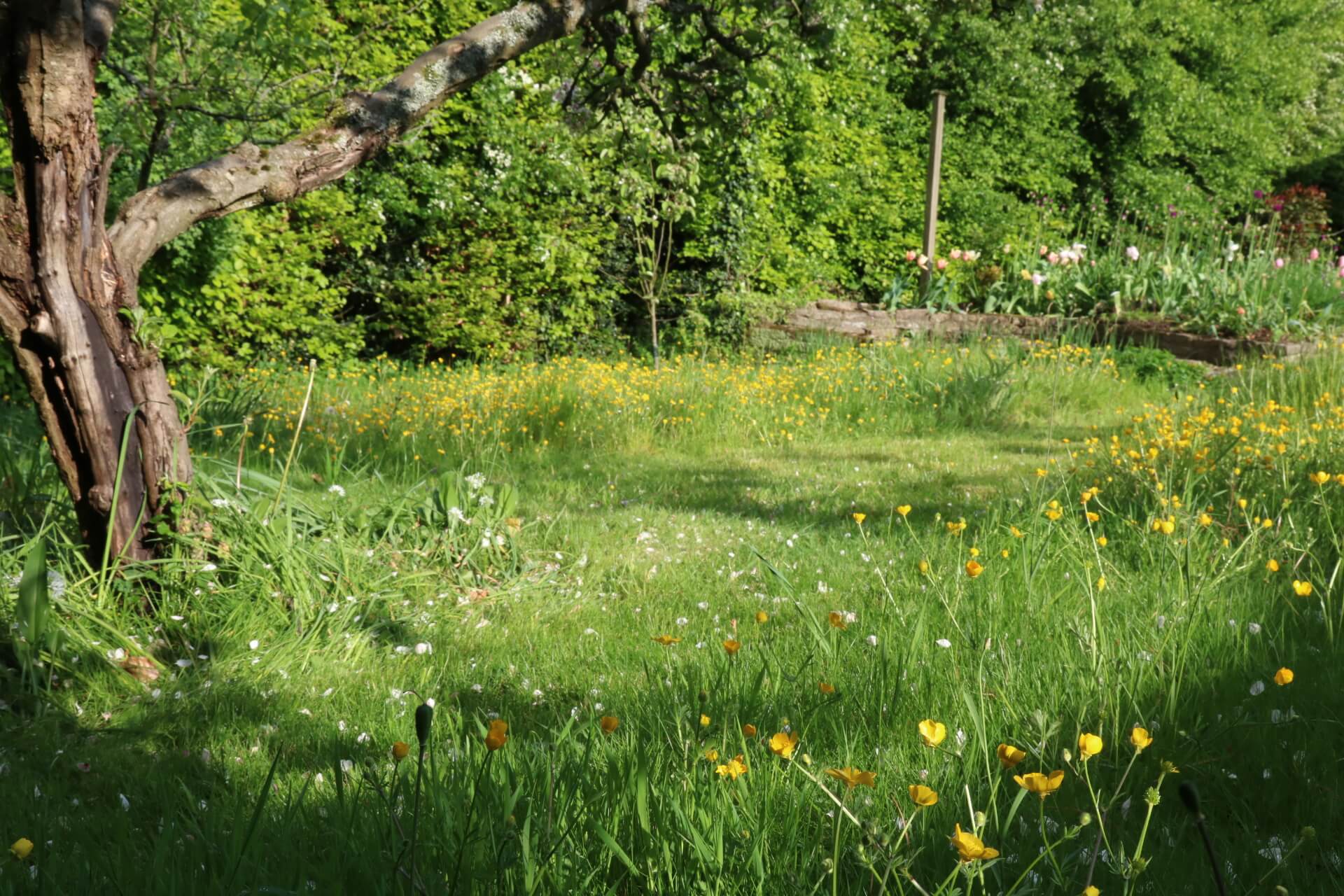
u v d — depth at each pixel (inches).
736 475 315.9
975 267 693.9
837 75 659.4
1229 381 444.5
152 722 133.3
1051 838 90.9
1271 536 173.2
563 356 543.5
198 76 180.7
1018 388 447.5
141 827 99.8
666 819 84.3
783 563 207.3
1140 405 460.1
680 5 253.6
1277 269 620.4
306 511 204.5
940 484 296.2
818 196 661.9
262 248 461.1
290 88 201.8
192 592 164.2
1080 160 813.9
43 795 107.0
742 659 138.8
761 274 630.5
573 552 219.8
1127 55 826.8
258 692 143.9
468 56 189.2
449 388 405.1
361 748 121.8
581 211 542.0
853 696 122.3
